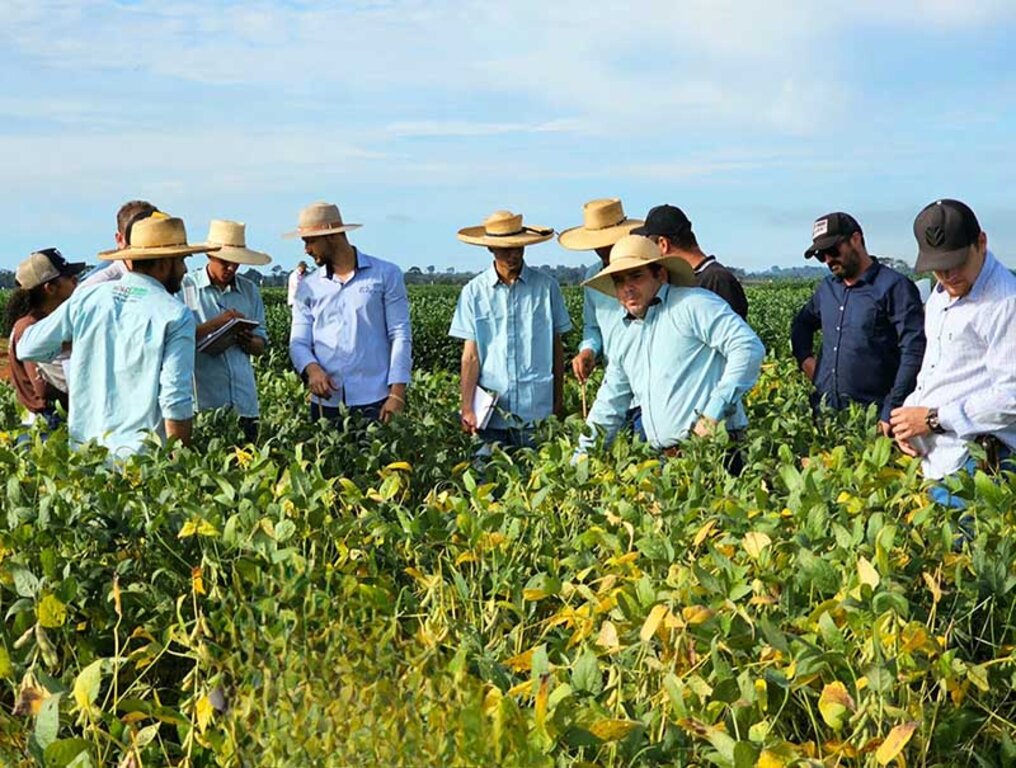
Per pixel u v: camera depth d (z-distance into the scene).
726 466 5.98
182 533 3.85
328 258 7.66
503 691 2.99
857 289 7.30
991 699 3.25
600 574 3.76
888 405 7.03
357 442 6.51
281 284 75.94
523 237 7.53
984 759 3.02
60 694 2.92
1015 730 3.13
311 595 3.12
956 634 3.36
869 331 7.26
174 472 4.69
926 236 4.82
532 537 4.20
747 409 7.25
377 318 7.76
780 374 10.50
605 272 5.85
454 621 3.41
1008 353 4.81
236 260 7.22
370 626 3.05
